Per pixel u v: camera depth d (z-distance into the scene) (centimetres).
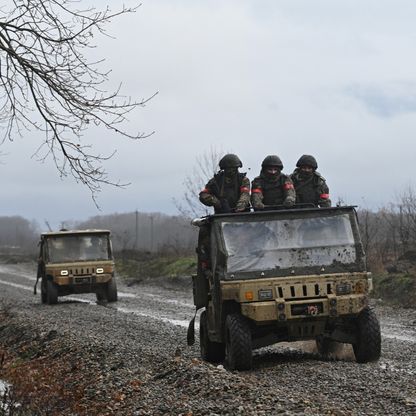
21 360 2023
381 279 3434
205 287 1692
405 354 1758
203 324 1717
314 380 1377
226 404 1171
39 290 4806
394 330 2336
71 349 1912
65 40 1472
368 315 1564
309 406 1125
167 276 4919
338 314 1538
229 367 1562
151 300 3741
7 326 2598
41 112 1493
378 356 1572
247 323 1552
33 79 1479
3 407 1412
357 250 1595
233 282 1555
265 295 1541
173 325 2519
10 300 3962
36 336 2273
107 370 1594
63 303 3716
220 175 1703
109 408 1308
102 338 2086
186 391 1306
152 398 1301
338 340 1591
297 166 1738
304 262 1583
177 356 1612
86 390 1472
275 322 1545
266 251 1588
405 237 4056
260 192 1680
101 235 3738
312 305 1538
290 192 1667
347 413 1088
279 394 1209
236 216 1611
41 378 1672
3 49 1470
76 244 3709
